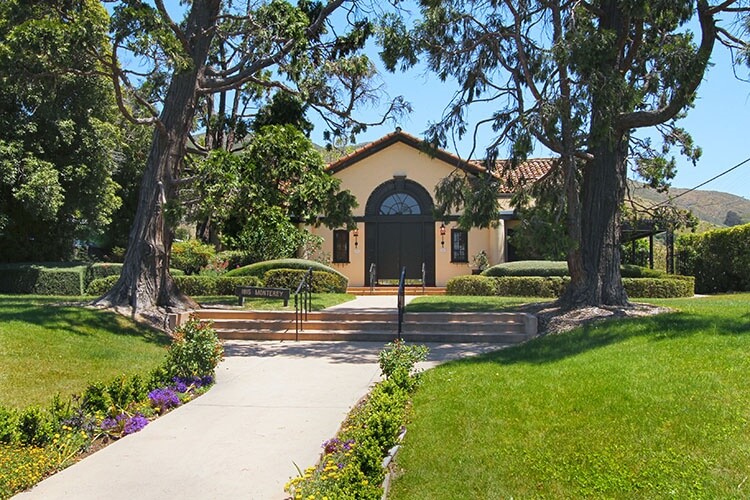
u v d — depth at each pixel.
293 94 15.52
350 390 8.29
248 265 23.22
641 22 12.07
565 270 19.97
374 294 22.55
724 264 22.77
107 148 22.84
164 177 13.49
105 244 30.72
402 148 24.25
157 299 13.40
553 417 6.20
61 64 11.39
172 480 5.13
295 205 12.34
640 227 21.48
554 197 13.98
